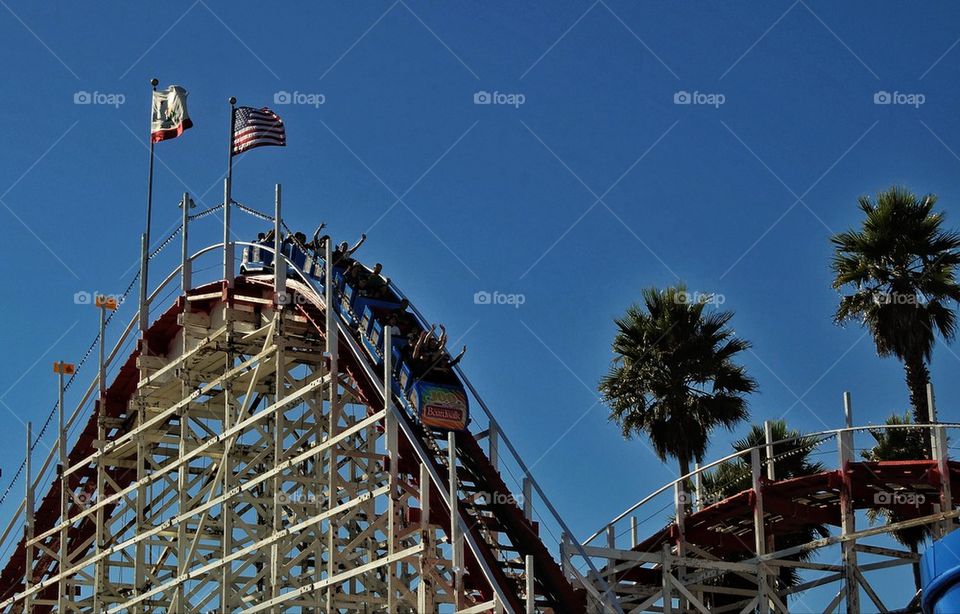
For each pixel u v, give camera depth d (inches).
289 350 1905.8
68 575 2240.4
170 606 1950.1
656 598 1774.1
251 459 1959.9
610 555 1749.5
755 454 1840.6
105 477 2206.0
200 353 2021.4
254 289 2009.1
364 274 1877.5
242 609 1945.1
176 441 2151.8
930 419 1930.4
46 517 2388.0
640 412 2341.3
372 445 1830.7
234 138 2046.0
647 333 2365.9
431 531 1669.5
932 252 2278.5
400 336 1779.0
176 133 2229.3
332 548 1707.7
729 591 1878.7
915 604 1670.8
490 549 1621.6
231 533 1888.5
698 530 1909.4
